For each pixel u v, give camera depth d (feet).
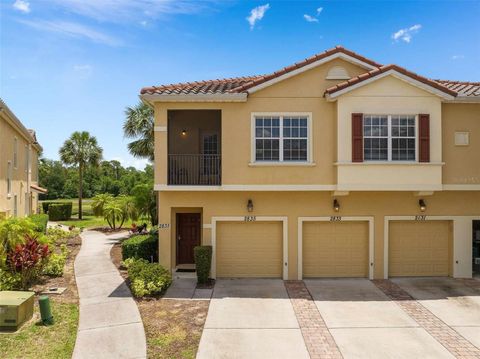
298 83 43.19
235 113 43.01
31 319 31.48
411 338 29.07
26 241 41.04
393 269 46.01
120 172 261.24
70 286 40.96
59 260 45.73
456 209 45.73
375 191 44.52
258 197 44.57
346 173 41.50
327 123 42.93
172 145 53.83
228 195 44.47
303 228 45.34
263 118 43.29
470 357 26.16
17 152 72.38
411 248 46.11
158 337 28.73
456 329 30.78
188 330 30.07
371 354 26.50
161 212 44.34
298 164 42.60
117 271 47.60
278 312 34.27
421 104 41.86
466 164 43.96
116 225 103.81
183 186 42.68
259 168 42.78
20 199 77.05
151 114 77.05
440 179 41.78
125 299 36.99
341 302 37.09
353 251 45.65
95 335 28.86
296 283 43.24
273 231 45.27
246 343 28.02
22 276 38.37
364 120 42.01
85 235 83.05
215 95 41.83
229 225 45.19
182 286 41.57
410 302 37.17
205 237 44.50
